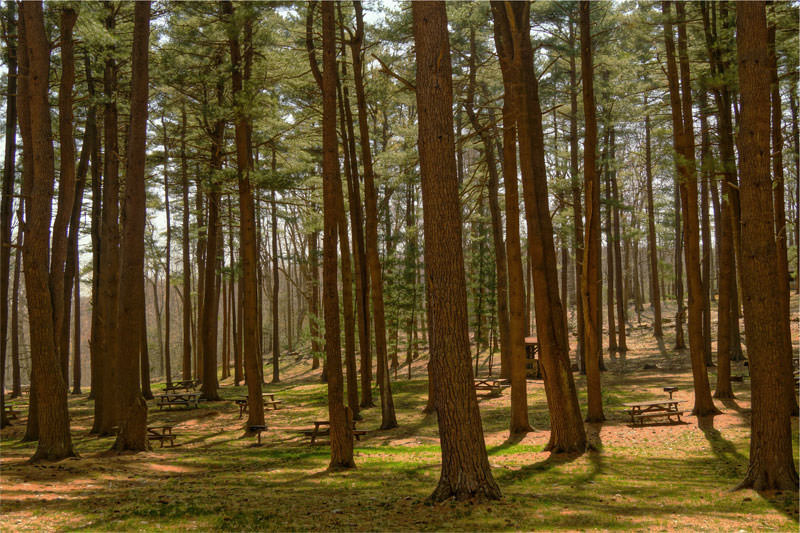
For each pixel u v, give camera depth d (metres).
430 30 8.98
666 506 8.24
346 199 28.02
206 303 27.98
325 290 12.73
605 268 64.81
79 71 22.44
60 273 15.59
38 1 13.18
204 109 19.06
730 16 17.84
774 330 8.98
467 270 37.78
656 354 33.22
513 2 15.27
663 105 23.86
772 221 9.09
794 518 7.30
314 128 27.20
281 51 22.36
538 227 14.05
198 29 22.62
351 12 23.59
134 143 14.80
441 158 8.81
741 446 13.14
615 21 26.11
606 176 32.91
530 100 14.70
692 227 17.84
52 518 7.89
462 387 8.69
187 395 24.64
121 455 14.08
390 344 32.62
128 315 14.77
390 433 18.27
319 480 10.98
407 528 7.25
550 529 7.05
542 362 13.94
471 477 8.62
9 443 17.14
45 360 13.01
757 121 9.12
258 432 17.11
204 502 8.64
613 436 15.42
